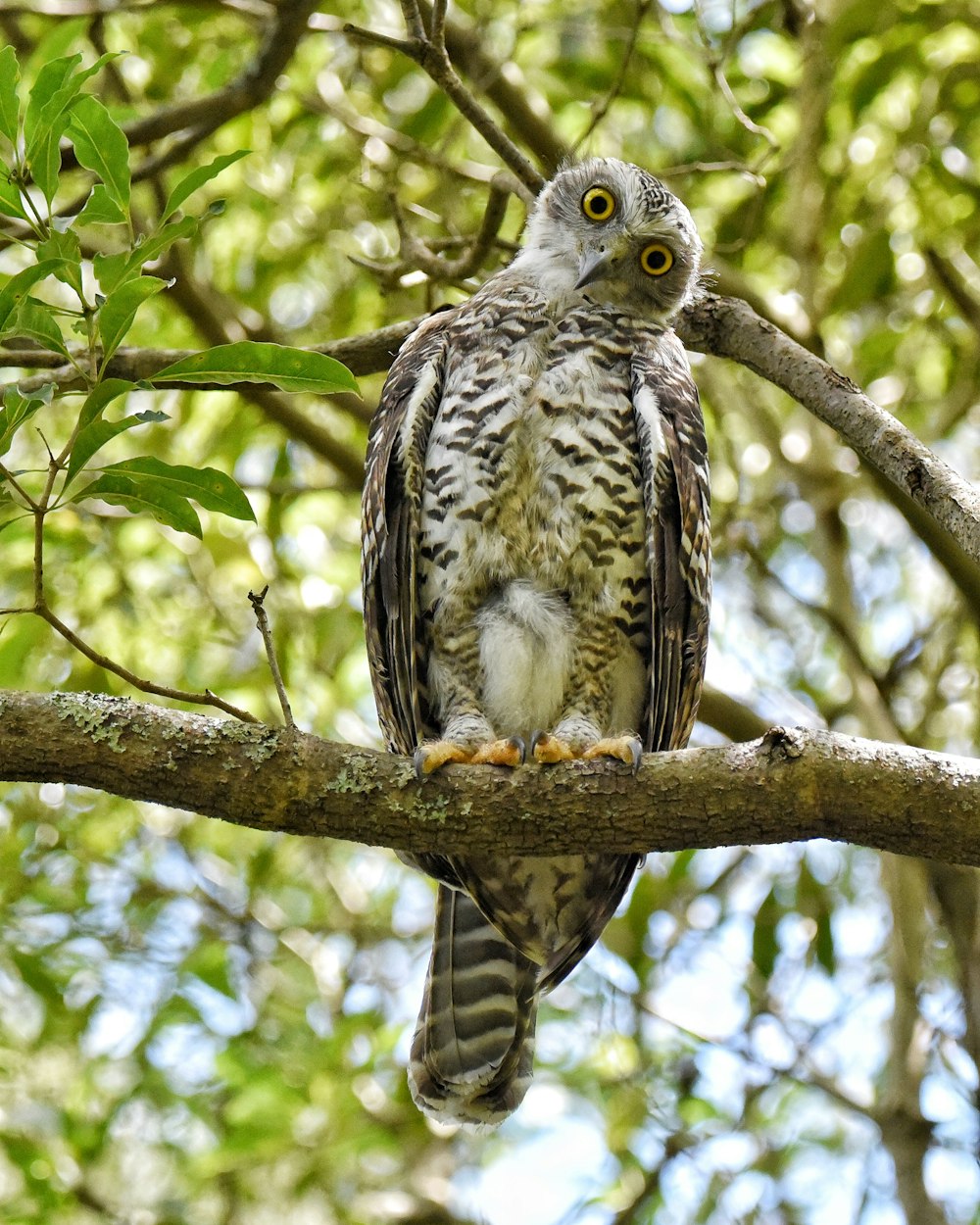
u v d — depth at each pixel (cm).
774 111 1249
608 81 1218
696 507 794
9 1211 1141
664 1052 1277
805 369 764
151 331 1277
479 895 782
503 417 796
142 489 609
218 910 1329
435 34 843
